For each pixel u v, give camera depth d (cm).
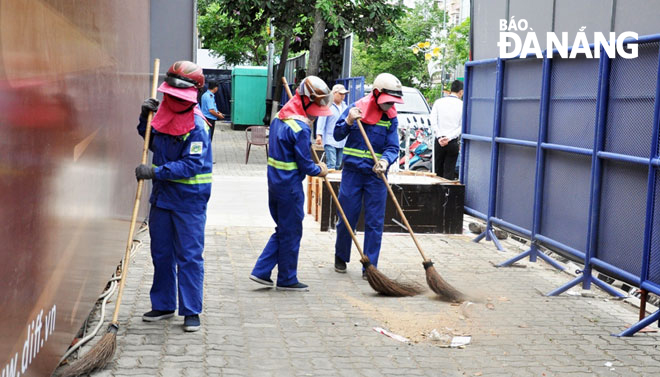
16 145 324
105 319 579
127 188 722
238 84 3269
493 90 935
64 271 423
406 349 536
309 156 668
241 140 2738
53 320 399
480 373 489
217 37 3394
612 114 674
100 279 556
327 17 2109
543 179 809
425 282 740
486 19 968
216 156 2109
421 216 998
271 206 688
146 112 559
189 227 554
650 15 633
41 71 361
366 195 752
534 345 554
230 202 1200
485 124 962
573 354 535
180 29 1016
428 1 3119
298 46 2617
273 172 671
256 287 704
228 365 489
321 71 2486
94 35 507
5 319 311
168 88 527
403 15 2334
